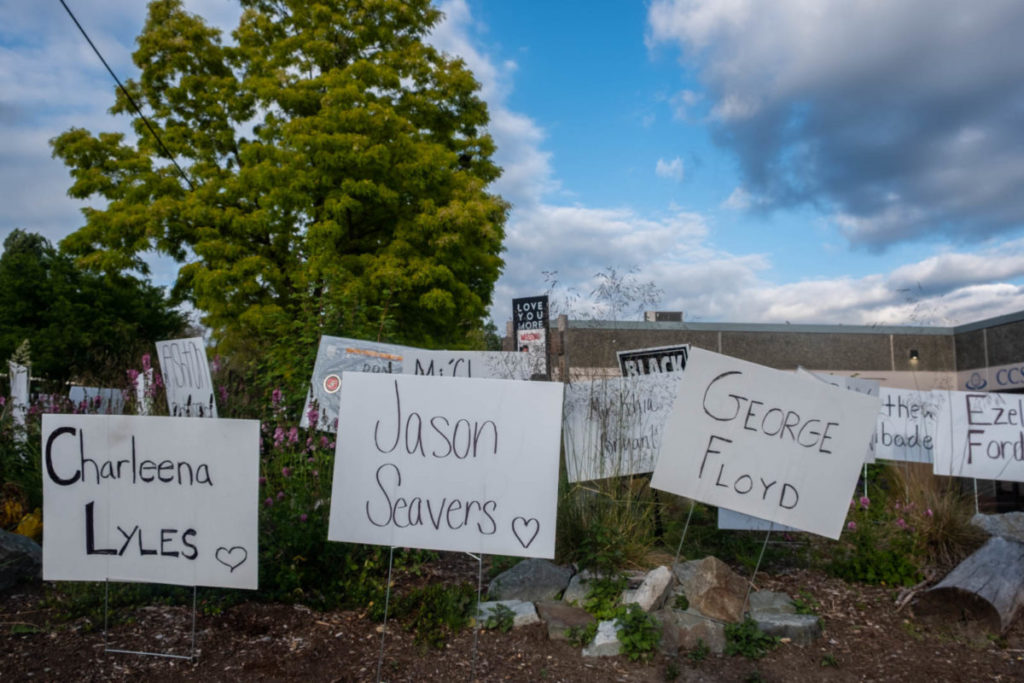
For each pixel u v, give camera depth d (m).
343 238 14.46
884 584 4.74
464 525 3.42
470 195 14.53
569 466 5.21
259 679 3.18
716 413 4.13
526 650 3.64
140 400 6.25
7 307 22.58
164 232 14.66
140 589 4.00
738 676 3.47
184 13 17.11
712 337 17.44
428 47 16.61
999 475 6.36
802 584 4.73
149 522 3.42
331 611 3.96
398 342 8.28
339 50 15.69
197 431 3.42
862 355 17.94
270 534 4.13
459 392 3.48
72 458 3.47
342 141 13.55
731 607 3.97
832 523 4.00
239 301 14.30
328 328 6.59
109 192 16.42
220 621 3.74
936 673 3.55
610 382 5.42
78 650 3.37
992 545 4.51
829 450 4.02
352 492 3.46
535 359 7.36
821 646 3.85
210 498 3.40
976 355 16.94
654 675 3.45
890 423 7.25
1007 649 3.86
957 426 6.43
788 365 17.78
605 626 3.80
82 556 3.44
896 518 5.50
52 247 25.81
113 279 15.72
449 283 14.16
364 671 3.33
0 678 3.07
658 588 3.96
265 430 5.52
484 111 16.86
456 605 3.99
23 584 4.08
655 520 5.27
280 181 14.05
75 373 8.91
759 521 4.60
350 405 3.50
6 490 5.02
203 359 6.00
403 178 14.34
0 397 6.64
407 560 4.66
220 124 16.95
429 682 3.27
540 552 3.38
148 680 3.13
